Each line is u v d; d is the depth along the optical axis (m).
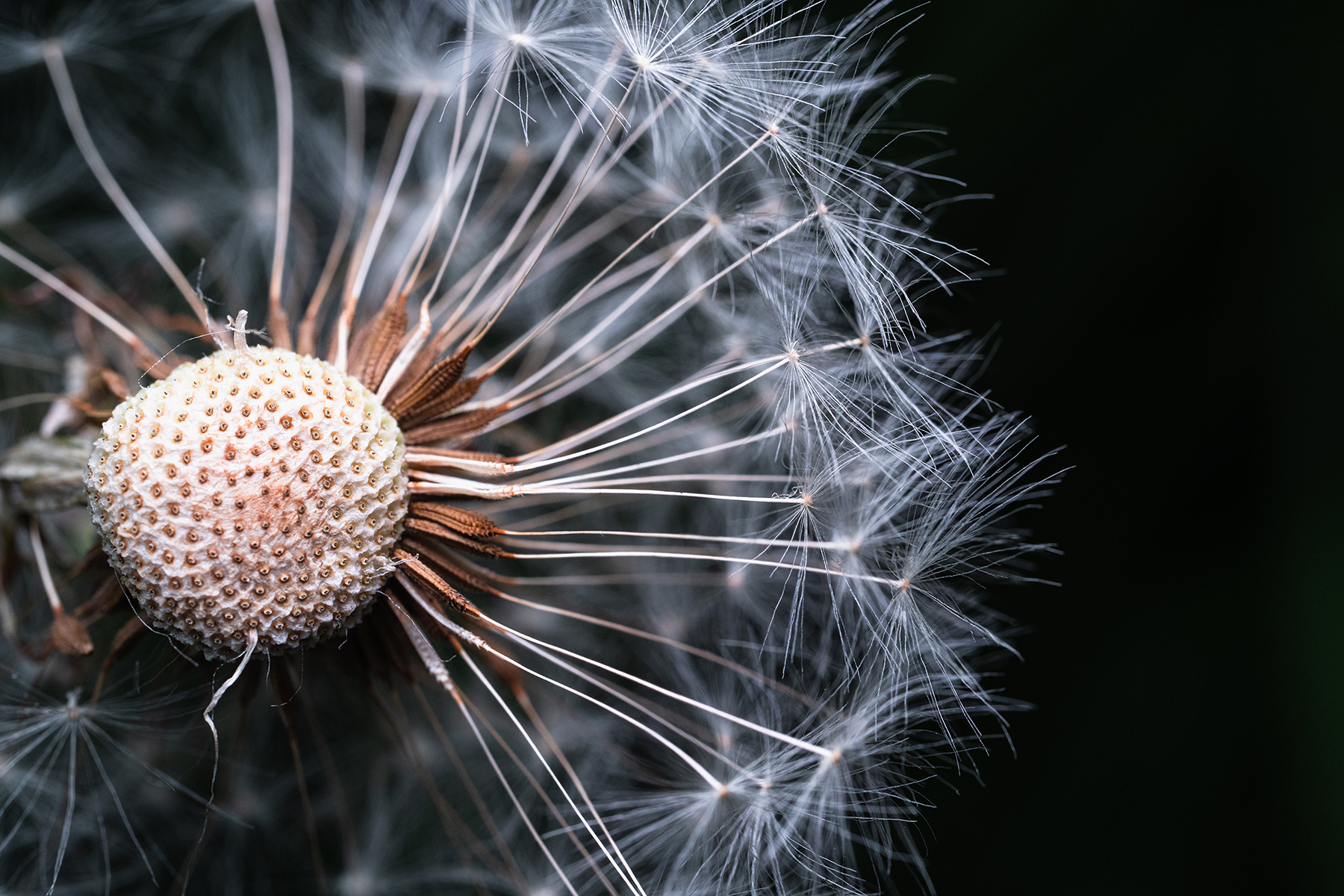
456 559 0.10
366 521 0.10
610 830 0.11
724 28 0.10
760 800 0.10
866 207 0.10
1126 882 0.11
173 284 0.12
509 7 0.10
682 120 0.11
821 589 0.11
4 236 0.12
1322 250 0.11
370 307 0.11
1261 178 0.12
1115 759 0.12
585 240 0.11
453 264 0.11
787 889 0.10
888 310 0.10
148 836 0.11
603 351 0.11
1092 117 0.12
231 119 0.12
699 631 0.11
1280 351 0.12
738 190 0.11
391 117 0.12
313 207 0.12
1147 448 0.12
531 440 0.11
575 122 0.11
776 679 0.11
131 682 0.10
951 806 0.12
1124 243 0.12
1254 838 0.11
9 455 0.10
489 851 0.11
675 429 0.11
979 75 0.11
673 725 0.11
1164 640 0.12
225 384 0.10
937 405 0.10
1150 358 0.12
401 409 0.10
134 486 0.10
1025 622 0.12
